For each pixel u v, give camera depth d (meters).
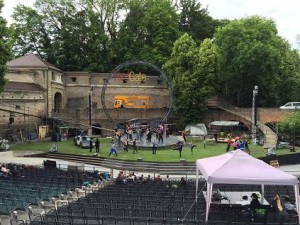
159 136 53.78
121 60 77.06
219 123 64.62
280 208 19.45
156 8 76.31
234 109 69.19
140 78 72.56
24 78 61.59
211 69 67.56
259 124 61.47
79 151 47.72
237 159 20.06
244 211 18.97
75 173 32.84
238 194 23.48
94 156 44.59
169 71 69.69
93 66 74.94
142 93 74.00
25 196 22.19
